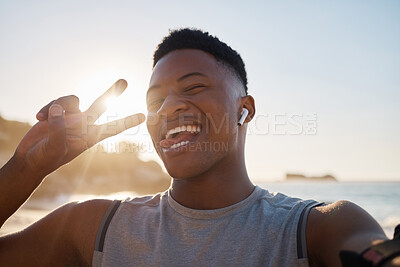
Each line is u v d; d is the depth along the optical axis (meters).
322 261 1.47
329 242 1.44
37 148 1.65
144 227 1.73
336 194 48.97
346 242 1.35
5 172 1.73
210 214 1.68
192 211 1.70
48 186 37.41
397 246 1.14
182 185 1.81
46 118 1.70
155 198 1.93
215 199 1.75
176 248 1.62
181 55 1.89
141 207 1.86
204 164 1.72
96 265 1.69
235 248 1.57
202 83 1.80
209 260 1.56
